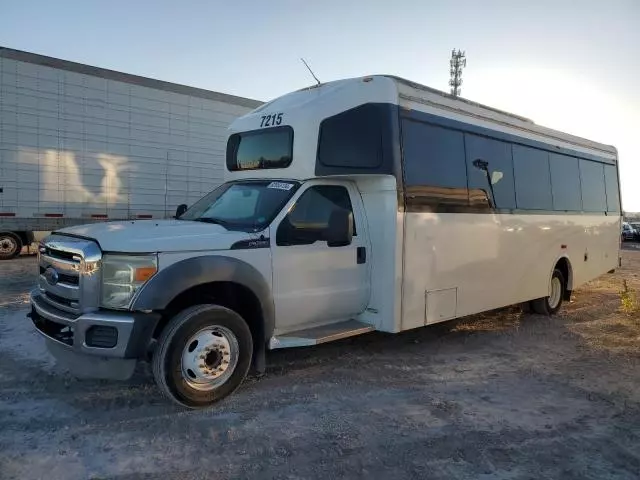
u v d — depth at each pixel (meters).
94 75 12.38
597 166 10.33
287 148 5.55
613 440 4.09
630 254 22.25
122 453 3.65
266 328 4.84
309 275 5.18
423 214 5.88
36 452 3.62
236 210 5.39
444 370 5.71
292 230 5.02
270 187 5.45
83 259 4.19
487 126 7.07
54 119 11.89
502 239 7.20
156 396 4.67
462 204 6.46
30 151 11.62
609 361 6.14
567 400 4.90
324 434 4.04
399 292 5.63
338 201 5.61
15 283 9.91
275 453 3.72
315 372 5.48
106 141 12.65
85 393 4.68
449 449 3.87
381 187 5.64
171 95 13.70
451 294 6.35
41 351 5.78
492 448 3.91
